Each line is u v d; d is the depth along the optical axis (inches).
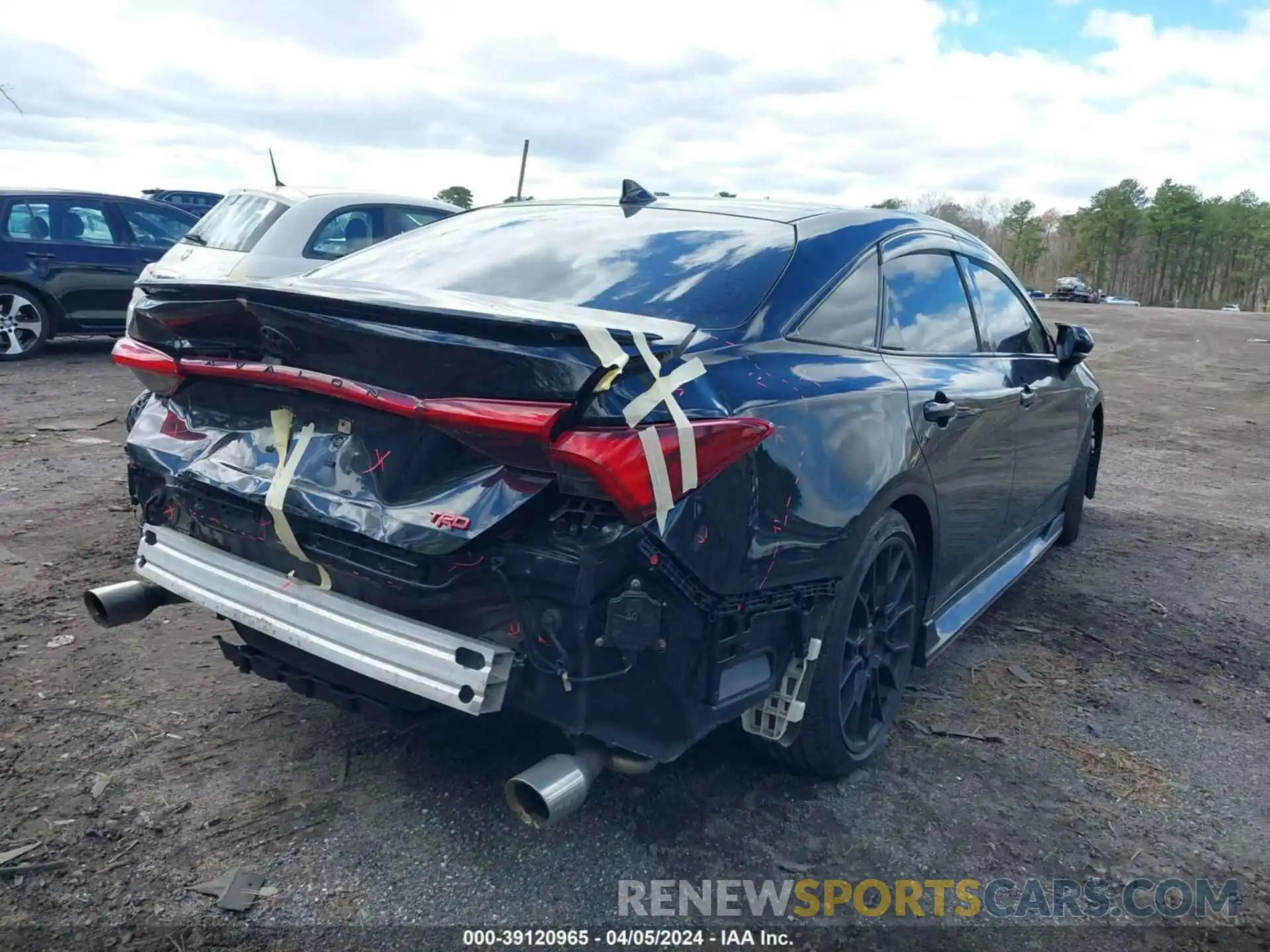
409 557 89.2
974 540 153.1
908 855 109.6
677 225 128.1
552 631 86.9
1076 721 143.6
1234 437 391.9
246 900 96.5
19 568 179.0
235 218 343.3
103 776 115.6
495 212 147.6
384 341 86.9
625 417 83.2
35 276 409.1
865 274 127.4
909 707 145.0
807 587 104.4
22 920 93.0
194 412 109.7
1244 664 167.3
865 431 111.7
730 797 117.9
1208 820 119.9
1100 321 1131.9
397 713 99.7
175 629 157.3
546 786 86.3
